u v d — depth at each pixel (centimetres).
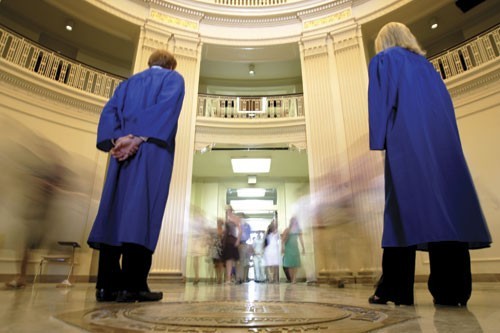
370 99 198
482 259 638
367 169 782
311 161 857
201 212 1314
